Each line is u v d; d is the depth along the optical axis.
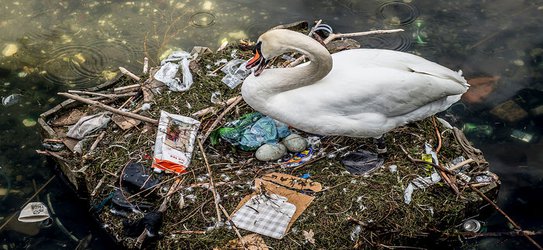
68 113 6.27
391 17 7.57
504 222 5.65
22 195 5.92
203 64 6.60
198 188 5.50
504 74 6.87
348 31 7.41
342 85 5.23
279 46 5.15
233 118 6.07
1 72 7.07
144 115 6.07
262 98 5.32
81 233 5.62
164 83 6.34
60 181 6.04
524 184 5.93
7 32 7.52
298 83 5.29
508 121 6.43
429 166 5.62
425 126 6.00
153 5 7.80
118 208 5.47
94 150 5.83
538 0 7.70
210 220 5.31
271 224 5.24
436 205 5.39
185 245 5.19
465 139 5.95
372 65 5.36
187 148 5.75
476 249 5.48
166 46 7.34
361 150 5.77
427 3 7.74
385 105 5.27
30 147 6.32
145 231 5.18
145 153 5.77
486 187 5.59
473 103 6.59
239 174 5.61
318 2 7.79
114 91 6.33
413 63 5.44
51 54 7.27
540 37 7.26
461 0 7.74
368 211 5.30
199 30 7.53
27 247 5.55
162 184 5.53
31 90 6.88
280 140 5.90
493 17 7.52
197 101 6.21
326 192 5.43
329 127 5.34
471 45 7.21
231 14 7.71
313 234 5.16
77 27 7.61
